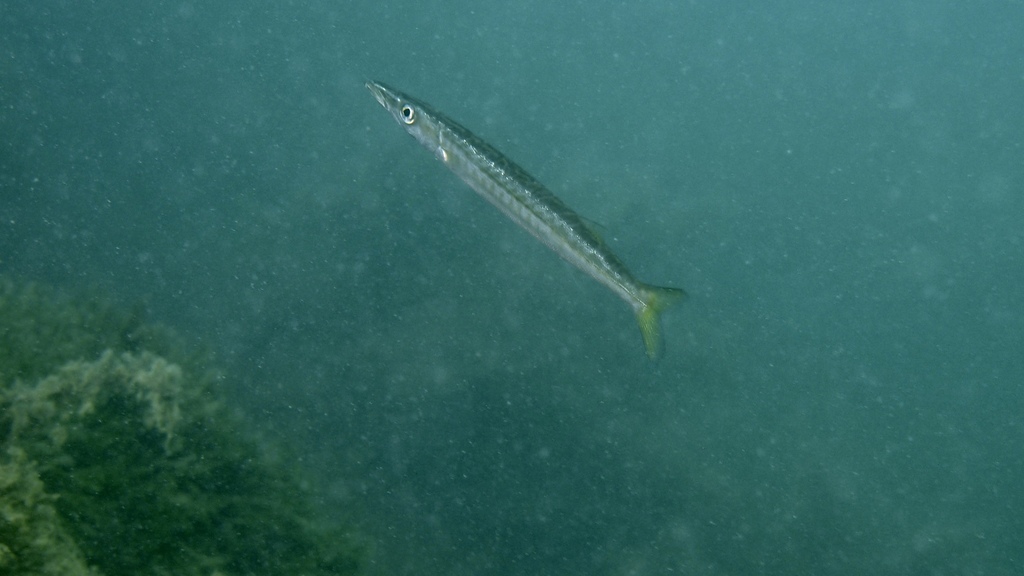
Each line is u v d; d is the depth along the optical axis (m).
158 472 4.91
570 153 24.48
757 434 12.06
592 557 8.42
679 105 44.16
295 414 9.15
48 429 4.43
